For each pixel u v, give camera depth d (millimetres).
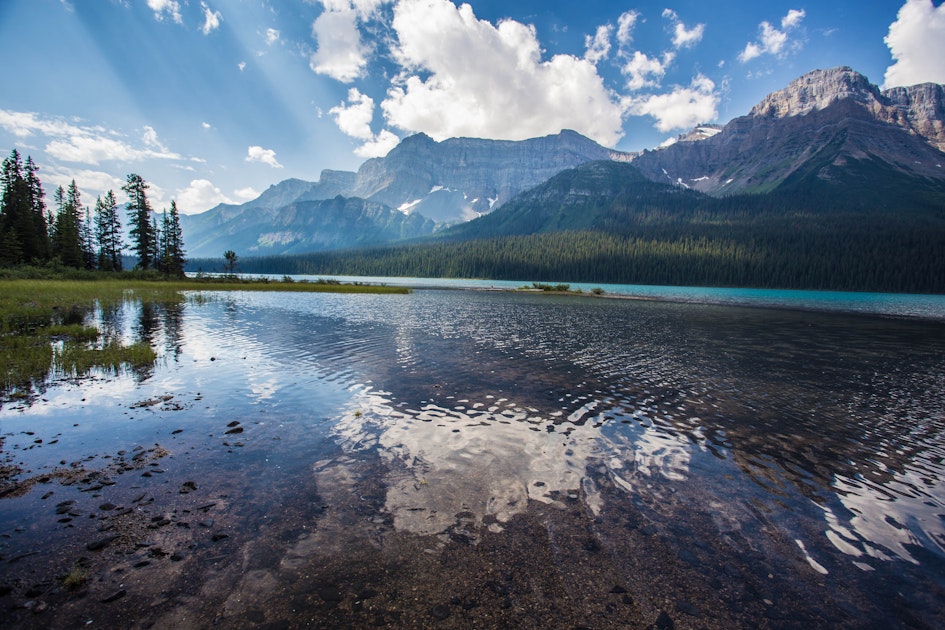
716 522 7121
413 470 8703
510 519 7027
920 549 6551
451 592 5387
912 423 12430
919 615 5188
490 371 17625
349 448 9719
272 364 18062
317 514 7012
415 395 14016
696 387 16078
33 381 14633
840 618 5129
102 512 6910
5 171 69312
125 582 5379
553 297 76250
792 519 7285
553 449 9938
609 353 22484
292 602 5137
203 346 21609
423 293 80438
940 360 22984
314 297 59938
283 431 10680
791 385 16734
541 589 5477
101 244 84938
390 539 6406
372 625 4820
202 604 5066
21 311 30344
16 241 63719
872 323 42750
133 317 31891
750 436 11141
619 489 8156
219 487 7828
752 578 5801
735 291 108312
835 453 10156
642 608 5211
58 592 5180
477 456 9445
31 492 7441
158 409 12125
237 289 70562
